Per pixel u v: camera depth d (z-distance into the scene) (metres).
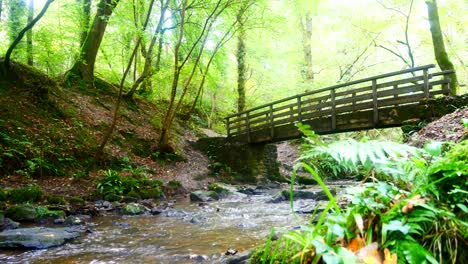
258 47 21.72
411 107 10.75
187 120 22.22
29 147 11.05
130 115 17.83
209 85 21.66
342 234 1.37
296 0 17.58
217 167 16.88
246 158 17.03
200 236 5.73
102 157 12.98
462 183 1.46
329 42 23.36
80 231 6.18
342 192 1.65
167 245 5.14
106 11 15.34
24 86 13.54
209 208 9.34
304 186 14.96
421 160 1.58
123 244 5.25
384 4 16.38
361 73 21.78
